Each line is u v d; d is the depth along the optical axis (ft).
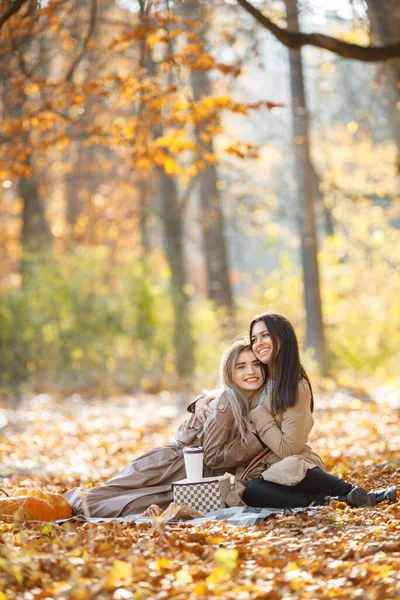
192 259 169.68
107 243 127.13
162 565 16.05
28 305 76.79
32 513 21.61
